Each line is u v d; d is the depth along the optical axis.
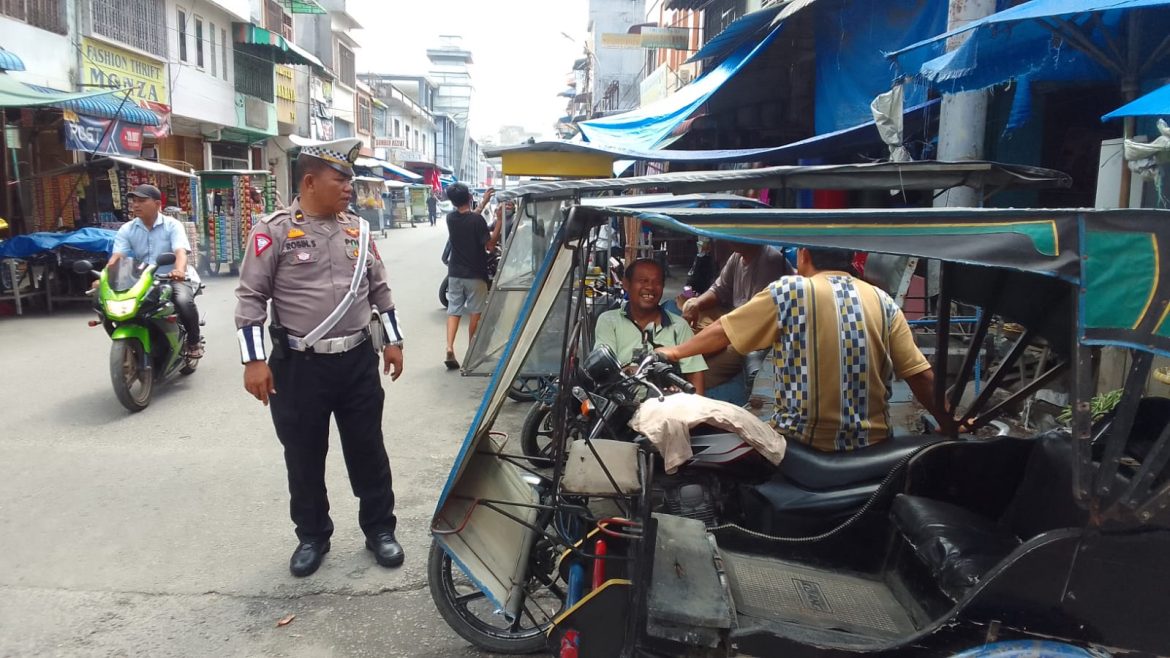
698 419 2.92
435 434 5.89
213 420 6.05
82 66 15.62
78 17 15.53
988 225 2.11
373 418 3.79
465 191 7.66
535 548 3.09
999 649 2.13
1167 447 2.01
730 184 3.75
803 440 3.16
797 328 3.09
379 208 32.16
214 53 22.62
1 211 12.59
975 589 2.15
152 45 18.81
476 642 3.17
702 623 2.33
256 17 26.19
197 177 15.48
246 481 4.85
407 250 23.47
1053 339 3.29
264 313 3.53
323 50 38.78
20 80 13.41
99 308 6.22
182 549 3.96
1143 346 1.98
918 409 4.85
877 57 7.62
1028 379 5.43
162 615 3.38
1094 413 4.21
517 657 3.21
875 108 5.95
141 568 3.77
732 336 3.12
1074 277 2.04
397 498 4.68
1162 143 3.72
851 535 2.96
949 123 5.53
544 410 4.93
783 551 2.99
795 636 2.33
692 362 3.99
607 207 2.32
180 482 4.82
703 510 3.04
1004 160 6.43
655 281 4.08
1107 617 2.10
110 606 3.43
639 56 36.78
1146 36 4.36
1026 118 5.83
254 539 4.09
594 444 2.76
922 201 7.29
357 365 3.70
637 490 2.52
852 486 3.00
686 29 17.14
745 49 10.36
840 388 3.10
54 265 11.22
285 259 3.54
